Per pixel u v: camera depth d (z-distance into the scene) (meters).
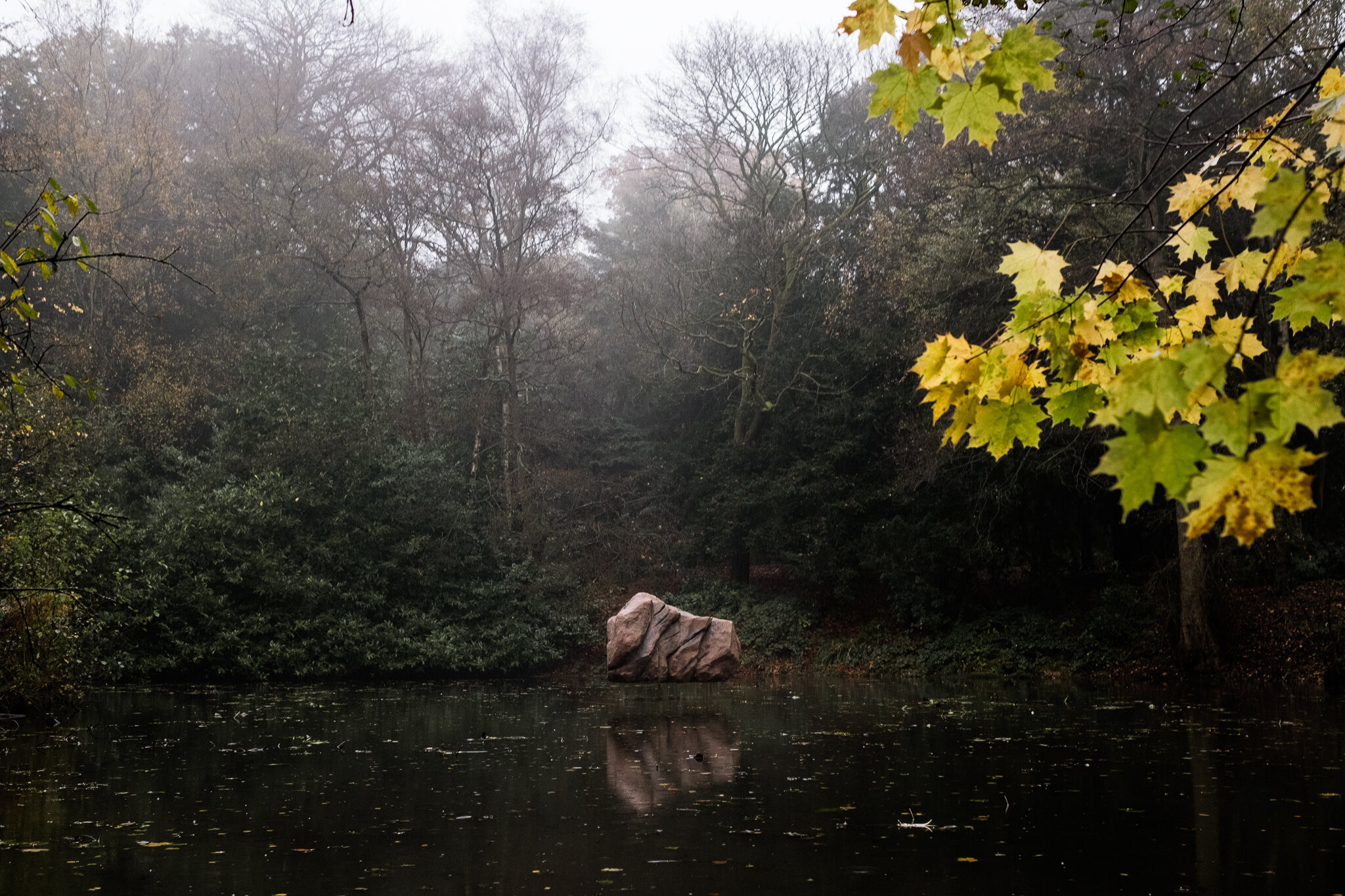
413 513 22.83
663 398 29.22
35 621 12.13
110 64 29.75
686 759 9.21
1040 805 6.90
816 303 26.34
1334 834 5.92
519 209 25.88
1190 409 1.88
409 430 24.52
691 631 17.59
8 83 24.41
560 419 26.91
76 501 13.78
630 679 17.16
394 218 25.83
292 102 30.08
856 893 4.71
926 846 5.68
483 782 7.98
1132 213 15.98
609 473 29.47
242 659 19.27
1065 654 20.80
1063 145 17.55
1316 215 1.45
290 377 22.98
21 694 12.32
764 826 6.27
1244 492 1.38
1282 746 9.78
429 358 27.67
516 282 24.72
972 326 19.31
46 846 5.76
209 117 30.81
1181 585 18.50
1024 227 18.41
